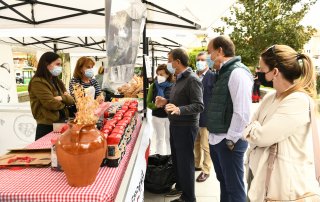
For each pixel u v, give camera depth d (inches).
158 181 123.8
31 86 96.3
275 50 61.9
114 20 59.9
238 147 85.7
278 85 62.3
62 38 219.6
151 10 119.2
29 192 44.8
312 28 504.4
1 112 160.1
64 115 101.7
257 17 477.7
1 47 209.3
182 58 103.7
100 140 45.6
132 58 82.1
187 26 137.6
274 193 60.6
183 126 103.7
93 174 47.0
